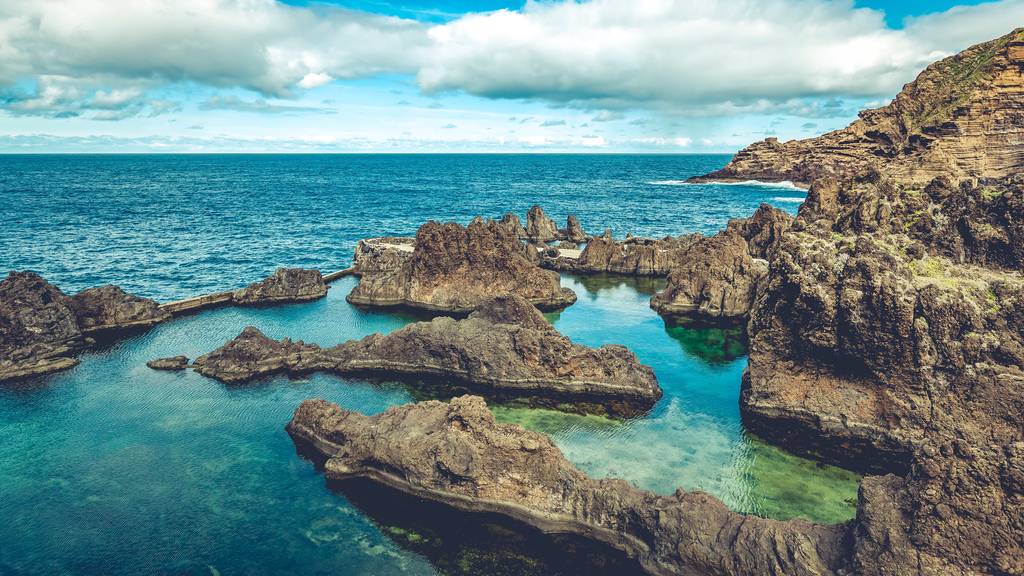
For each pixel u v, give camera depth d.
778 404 38.16
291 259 94.50
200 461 33.47
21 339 46.62
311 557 25.98
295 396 42.06
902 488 22.52
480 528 28.09
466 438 29.80
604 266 83.69
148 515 28.72
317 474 32.38
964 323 33.62
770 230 77.56
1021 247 40.97
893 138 184.00
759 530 23.97
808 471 32.81
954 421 32.59
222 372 45.03
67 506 29.30
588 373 43.03
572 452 34.72
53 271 80.31
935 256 42.75
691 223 134.75
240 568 25.30
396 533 27.62
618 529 27.02
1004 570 19.64
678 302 63.38
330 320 60.88
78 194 195.62
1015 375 31.47
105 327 55.72
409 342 46.75
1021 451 20.36
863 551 21.42
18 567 25.25
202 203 172.50
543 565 25.75
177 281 77.88
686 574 24.48
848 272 36.31
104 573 25.00
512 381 43.41
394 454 30.66
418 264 66.38
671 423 38.56
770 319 39.53
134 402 40.81
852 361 36.06
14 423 37.69
